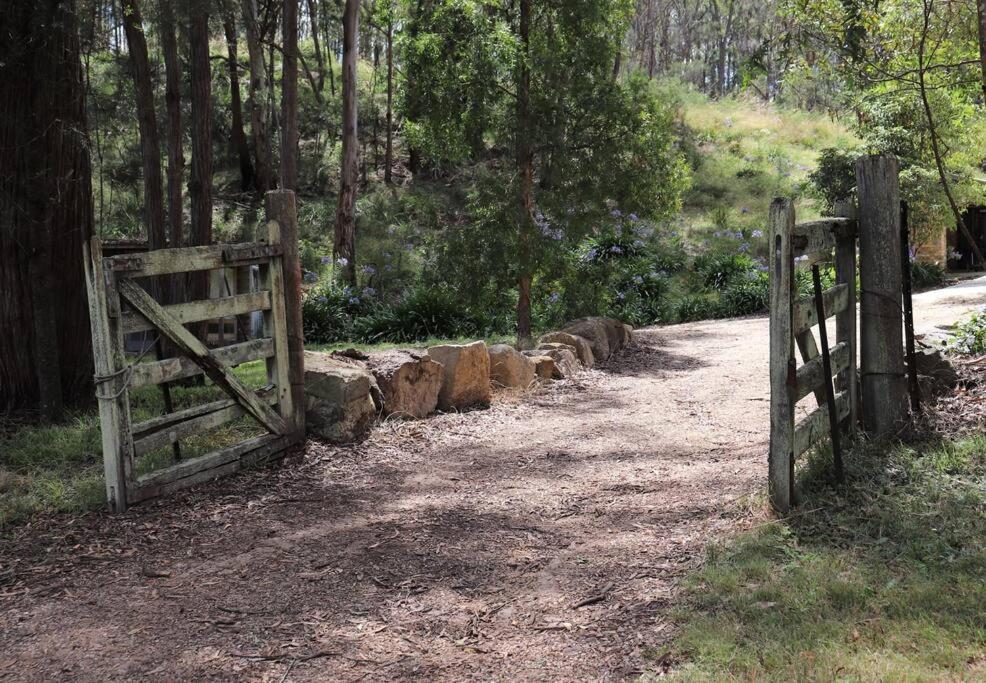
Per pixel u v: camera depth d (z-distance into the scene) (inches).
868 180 201.3
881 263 201.9
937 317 410.6
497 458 245.4
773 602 135.3
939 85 293.9
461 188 1072.8
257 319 382.0
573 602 147.6
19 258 286.2
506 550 174.1
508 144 427.8
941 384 224.4
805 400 284.7
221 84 1192.2
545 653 131.6
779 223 167.6
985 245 936.3
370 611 150.2
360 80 1425.9
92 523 193.9
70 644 141.9
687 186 467.2
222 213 1046.4
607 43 429.1
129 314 201.8
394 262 885.8
